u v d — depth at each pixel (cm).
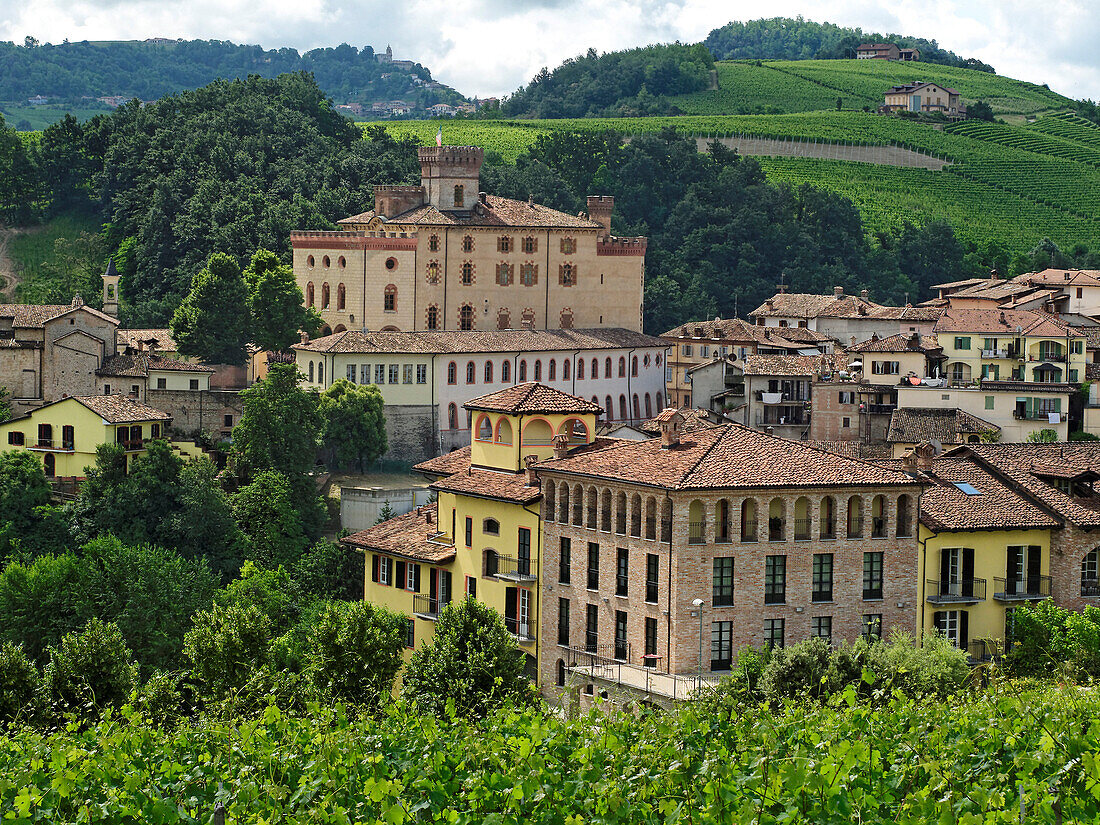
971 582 17950
